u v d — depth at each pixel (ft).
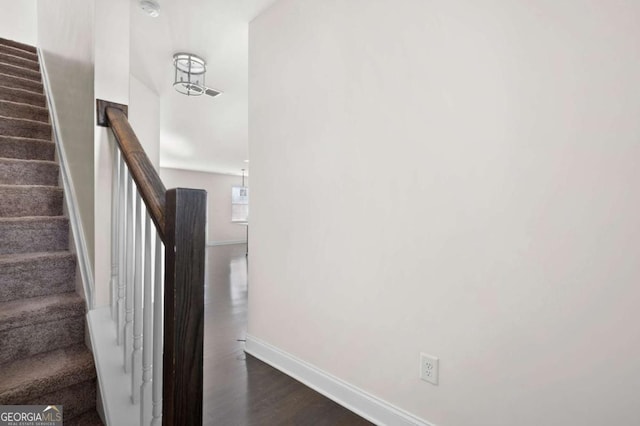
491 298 4.14
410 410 4.93
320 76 6.28
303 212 6.62
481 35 4.21
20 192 5.75
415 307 4.87
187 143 19.74
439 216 4.61
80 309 4.67
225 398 5.98
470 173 4.31
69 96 6.16
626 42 3.26
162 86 11.59
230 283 15.62
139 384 3.85
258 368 7.14
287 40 6.95
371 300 5.44
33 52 11.27
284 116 7.03
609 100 3.35
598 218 3.41
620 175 3.29
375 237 5.39
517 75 3.92
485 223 4.18
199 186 32.42
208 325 9.91
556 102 3.66
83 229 5.06
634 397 3.23
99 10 4.64
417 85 4.84
